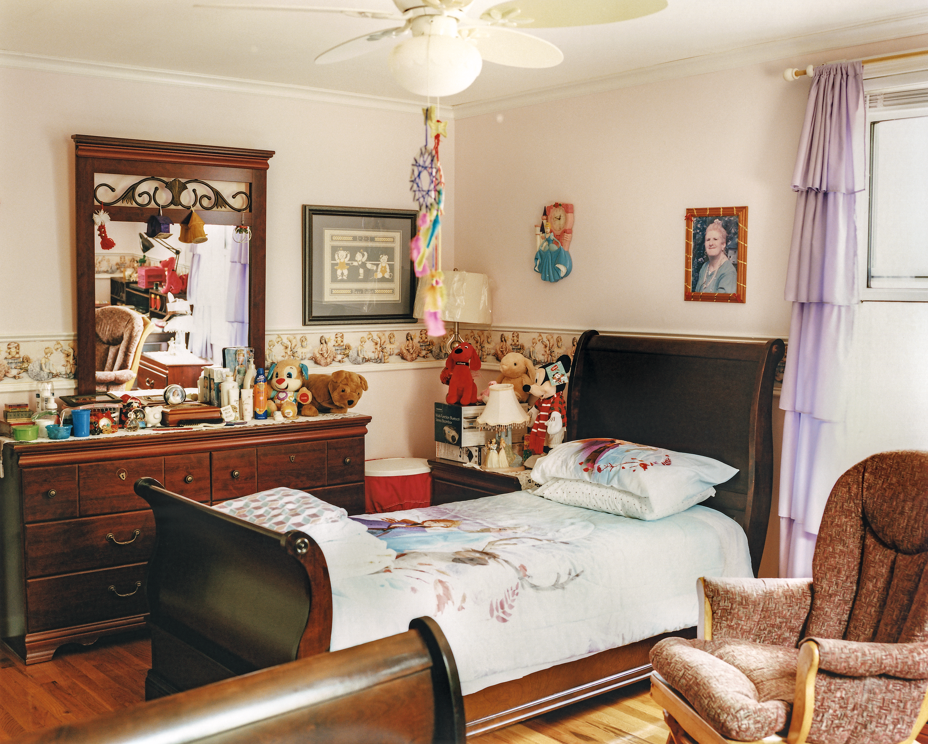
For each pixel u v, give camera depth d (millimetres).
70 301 4199
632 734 3078
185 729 1238
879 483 2775
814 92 3449
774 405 3811
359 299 5137
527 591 2951
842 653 2264
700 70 4020
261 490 4289
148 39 3719
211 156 4391
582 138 4629
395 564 2902
